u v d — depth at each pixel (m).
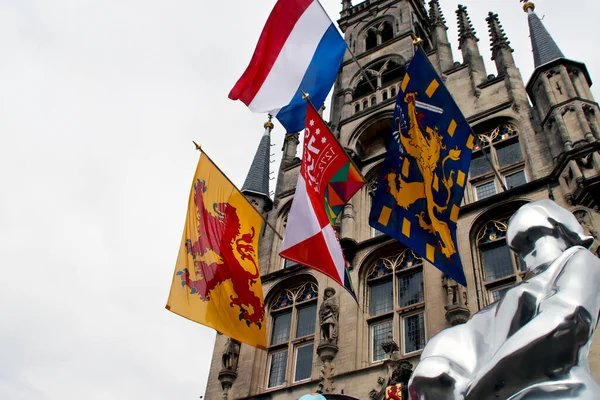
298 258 13.73
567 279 4.85
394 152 12.44
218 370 21.86
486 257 19.12
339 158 16.02
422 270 20.23
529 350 4.39
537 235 5.77
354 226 23.89
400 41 35.03
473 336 5.42
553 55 23.58
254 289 16.11
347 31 41.09
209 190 16.88
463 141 13.59
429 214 12.08
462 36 30.19
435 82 13.67
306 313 22.16
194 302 14.66
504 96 24.91
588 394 4.20
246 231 17.06
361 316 19.94
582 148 18.58
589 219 16.94
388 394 14.44
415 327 18.77
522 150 22.16
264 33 17.75
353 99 32.69
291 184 29.80
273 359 21.38
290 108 17.45
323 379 18.06
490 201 20.06
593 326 4.62
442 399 4.75
